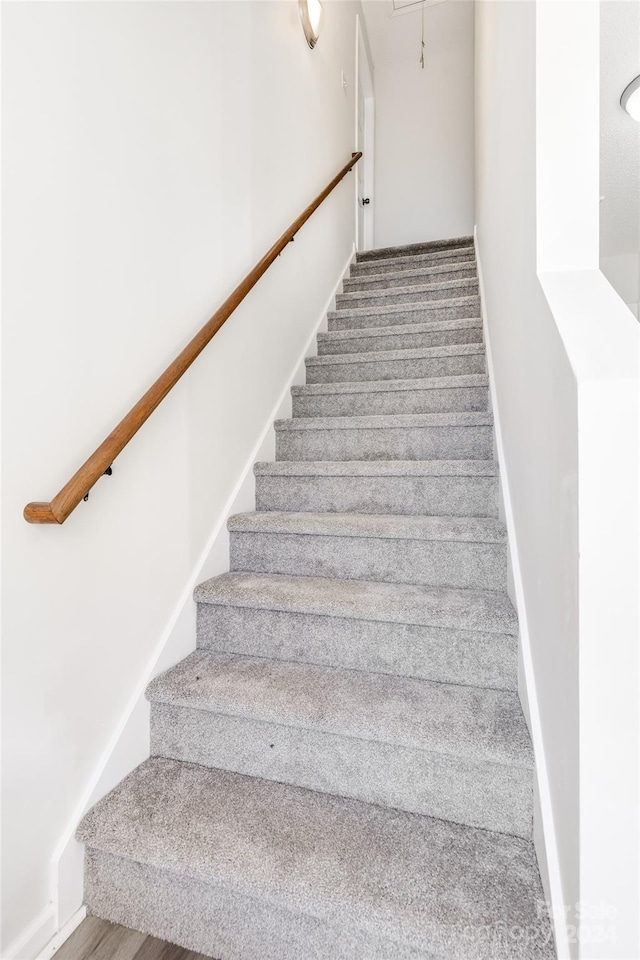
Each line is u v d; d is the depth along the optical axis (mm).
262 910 940
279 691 1224
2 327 877
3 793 883
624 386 682
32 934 929
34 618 946
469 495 1689
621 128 2621
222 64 1698
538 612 1016
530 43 1033
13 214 896
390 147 4496
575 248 963
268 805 1089
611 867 679
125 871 1020
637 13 1975
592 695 688
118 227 1177
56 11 989
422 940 811
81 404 1061
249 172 1913
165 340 1367
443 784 1050
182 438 1464
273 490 1912
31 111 931
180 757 1250
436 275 3172
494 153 1848
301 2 2459
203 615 1489
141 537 1267
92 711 1090
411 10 4004
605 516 686
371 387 2232
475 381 2084
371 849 967
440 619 1256
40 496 955
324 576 1613
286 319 2330
